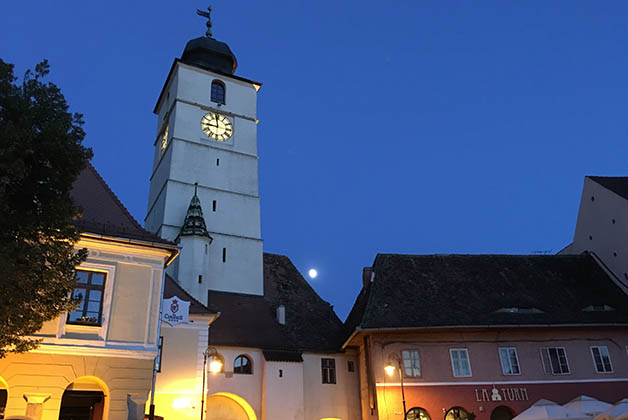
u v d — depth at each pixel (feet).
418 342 107.96
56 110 51.88
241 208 155.12
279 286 145.07
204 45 180.75
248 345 113.50
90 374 63.93
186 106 162.20
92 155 52.75
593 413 86.33
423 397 103.19
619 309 117.80
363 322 108.27
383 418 100.68
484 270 131.03
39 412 59.57
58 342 63.41
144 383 66.23
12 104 48.70
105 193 77.87
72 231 51.37
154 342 68.69
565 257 137.59
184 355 89.45
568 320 112.47
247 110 173.27
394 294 118.42
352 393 118.83
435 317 110.52
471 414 102.42
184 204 147.64
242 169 161.79
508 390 105.40
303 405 110.42
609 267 131.85
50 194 50.24
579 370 108.68
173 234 141.90
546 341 110.93
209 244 139.23
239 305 129.70
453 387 104.68
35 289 48.44
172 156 152.25
